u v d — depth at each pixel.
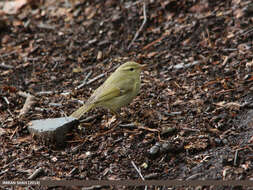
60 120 11.05
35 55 15.65
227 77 12.55
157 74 13.60
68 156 10.25
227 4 15.65
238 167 8.99
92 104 10.84
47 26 17.30
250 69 12.55
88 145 10.56
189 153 9.81
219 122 10.71
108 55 15.20
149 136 10.55
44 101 12.79
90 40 16.06
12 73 14.64
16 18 17.97
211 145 9.96
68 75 14.40
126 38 15.80
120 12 16.91
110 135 10.82
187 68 13.54
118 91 10.95
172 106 11.77
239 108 11.06
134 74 11.33
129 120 11.38
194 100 11.84
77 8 17.95
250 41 13.84
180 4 16.23
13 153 10.46
